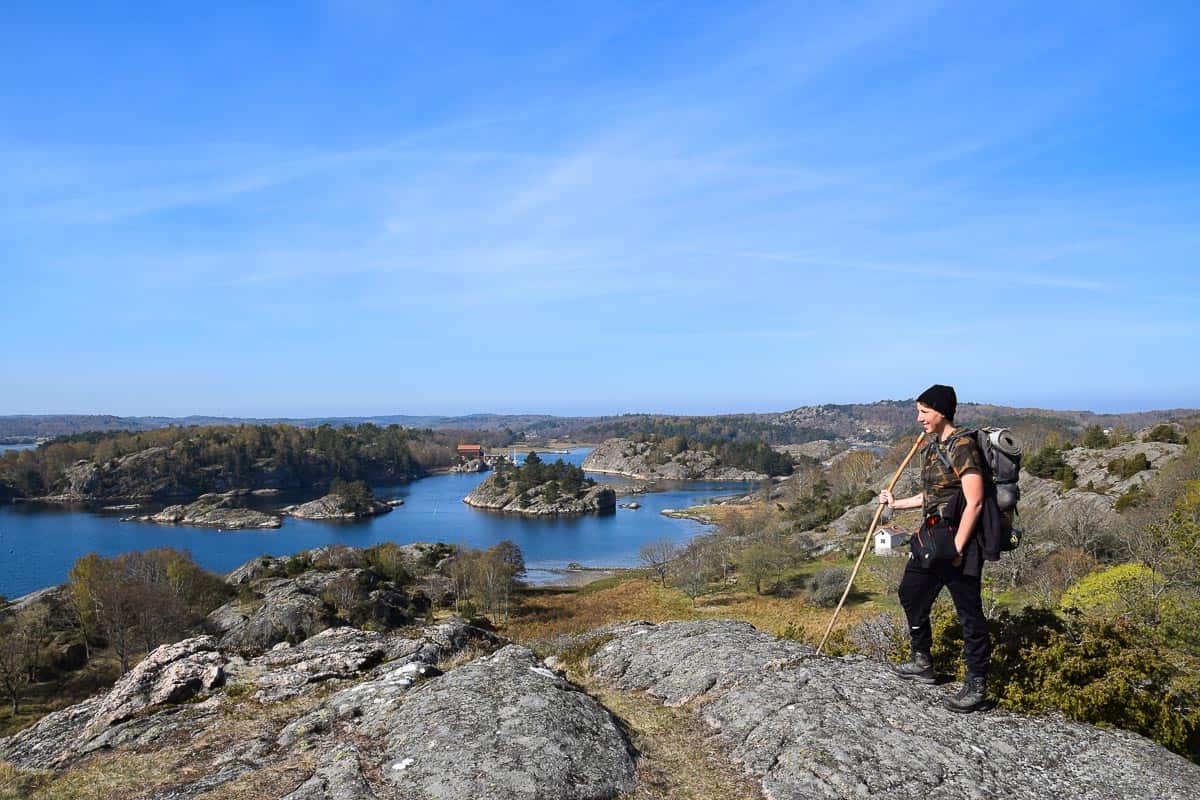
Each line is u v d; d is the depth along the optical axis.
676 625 10.04
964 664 7.32
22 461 198.12
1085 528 51.09
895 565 50.78
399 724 6.74
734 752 6.41
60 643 61.00
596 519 157.38
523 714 6.55
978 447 6.18
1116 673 7.00
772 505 150.00
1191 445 61.56
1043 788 5.54
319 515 163.12
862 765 5.69
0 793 6.79
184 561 74.62
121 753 7.66
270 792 5.97
